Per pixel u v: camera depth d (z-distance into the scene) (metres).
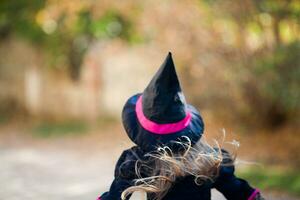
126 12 11.70
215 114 11.23
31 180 8.14
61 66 14.49
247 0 9.33
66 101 14.45
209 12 9.93
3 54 15.18
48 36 14.41
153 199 3.08
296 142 9.77
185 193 3.04
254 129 10.78
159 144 2.97
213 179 3.08
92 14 12.55
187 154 2.97
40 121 14.52
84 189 7.51
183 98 3.01
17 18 14.50
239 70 10.02
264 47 9.50
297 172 7.56
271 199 6.38
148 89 3.00
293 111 10.73
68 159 9.91
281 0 8.92
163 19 10.46
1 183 7.96
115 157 9.98
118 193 3.13
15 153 10.67
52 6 12.67
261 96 10.38
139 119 3.04
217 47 10.16
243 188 3.21
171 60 2.95
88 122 13.82
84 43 14.04
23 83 15.05
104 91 13.94
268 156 8.98
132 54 13.48
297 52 8.66
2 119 14.84
